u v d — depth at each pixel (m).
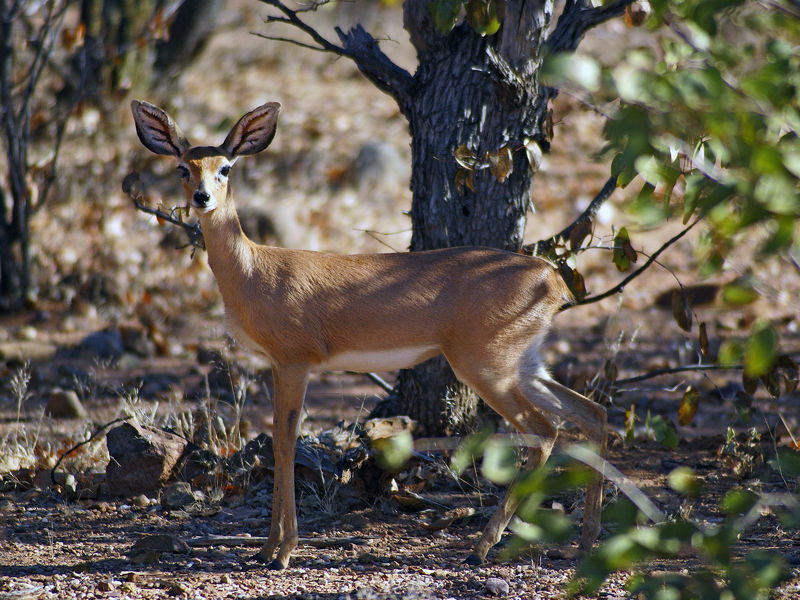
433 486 10.86
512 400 8.98
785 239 3.64
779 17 4.34
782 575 4.17
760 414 14.11
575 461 8.63
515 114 10.98
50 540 9.32
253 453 11.02
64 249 21.36
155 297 20.00
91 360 16.67
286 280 8.92
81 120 25.00
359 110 31.31
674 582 4.42
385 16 38.53
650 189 5.35
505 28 10.73
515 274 9.02
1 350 16.66
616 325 18.94
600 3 10.91
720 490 10.53
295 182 25.55
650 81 3.84
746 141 3.76
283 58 36.19
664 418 10.62
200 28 27.14
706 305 20.00
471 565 8.56
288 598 7.60
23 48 23.14
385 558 8.78
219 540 9.27
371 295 8.91
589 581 4.47
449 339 8.97
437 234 11.14
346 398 15.09
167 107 27.38
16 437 12.25
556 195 24.94
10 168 18.97
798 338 17.27
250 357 16.98
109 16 24.19
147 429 11.13
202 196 8.69
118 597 7.64
